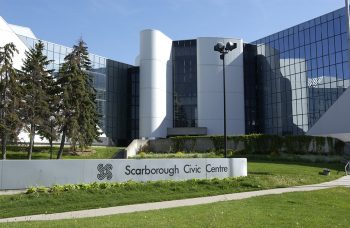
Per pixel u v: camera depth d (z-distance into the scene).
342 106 49.03
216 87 66.69
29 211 14.95
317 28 63.44
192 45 68.62
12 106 37.16
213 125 65.75
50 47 62.31
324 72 61.69
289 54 67.19
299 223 12.05
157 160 22.39
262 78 71.50
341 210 15.27
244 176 24.38
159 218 12.47
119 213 14.16
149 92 64.44
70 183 20.19
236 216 12.89
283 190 20.69
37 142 51.00
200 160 23.73
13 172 19.34
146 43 65.31
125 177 21.44
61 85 41.62
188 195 18.80
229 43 27.45
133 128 70.50
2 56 37.62
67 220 12.48
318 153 43.94
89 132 42.19
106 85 67.56
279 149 44.34
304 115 63.72
